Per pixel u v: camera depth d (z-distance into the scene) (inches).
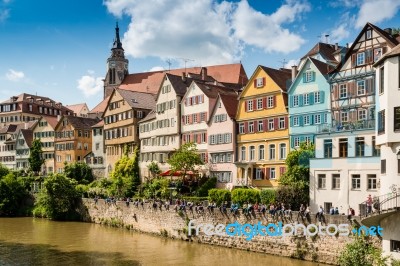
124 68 5364.2
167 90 3051.2
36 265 1646.2
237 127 2583.7
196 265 1611.7
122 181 3024.1
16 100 5639.8
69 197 2851.9
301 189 1870.1
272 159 2390.5
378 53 1918.1
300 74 2263.8
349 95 2027.6
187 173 2699.3
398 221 1274.6
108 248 1925.4
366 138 1740.9
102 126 3794.3
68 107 6279.5
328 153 1851.6
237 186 2450.8
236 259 1660.9
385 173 1332.4
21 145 4761.3
